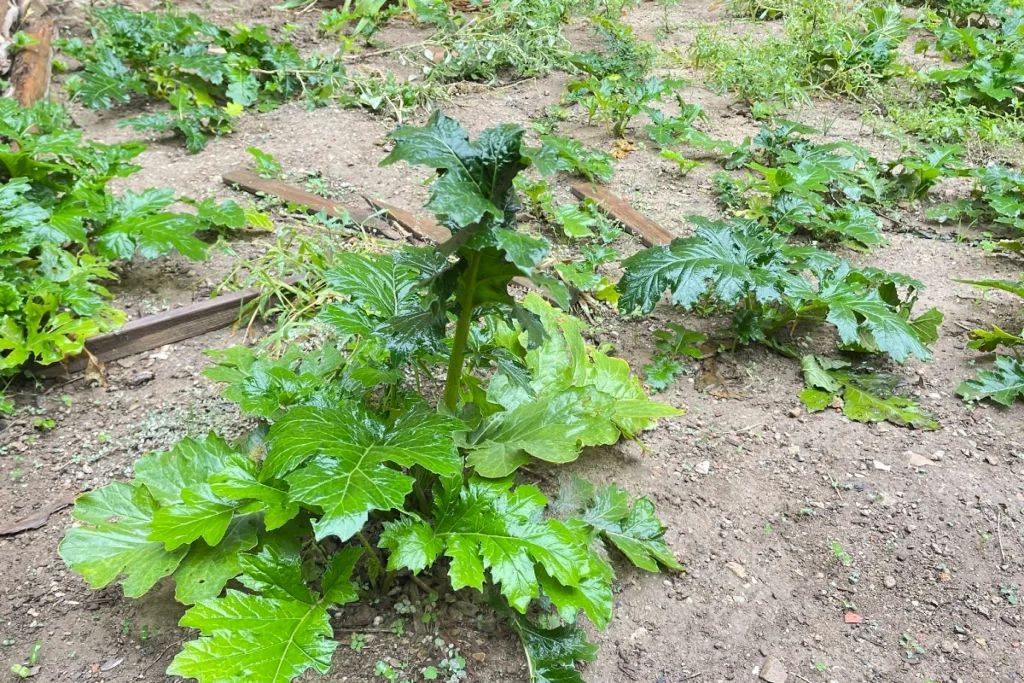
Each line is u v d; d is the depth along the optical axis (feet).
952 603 9.18
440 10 25.18
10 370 10.98
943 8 30.42
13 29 20.29
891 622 8.92
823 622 8.87
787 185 15.72
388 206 16.02
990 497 10.43
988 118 22.03
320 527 6.49
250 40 21.13
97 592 8.45
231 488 7.32
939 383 12.67
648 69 23.98
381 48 24.57
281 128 19.44
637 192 17.76
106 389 11.34
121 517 8.14
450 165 6.78
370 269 9.29
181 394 11.27
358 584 8.51
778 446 11.23
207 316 12.52
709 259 12.12
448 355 8.98
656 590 9.05
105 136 18.30
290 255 13.62
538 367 10.34
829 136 21.07
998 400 12.03
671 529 9.78
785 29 26.16
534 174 17.95
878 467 10.85
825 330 13.74
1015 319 14.15
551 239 15.61
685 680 8.12
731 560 9.48
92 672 7.63
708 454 11.00
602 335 13.32
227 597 7.00
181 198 14.11
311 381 8.75
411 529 7.57
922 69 25.64
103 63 19.40
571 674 7.65
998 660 8.56
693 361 12.95
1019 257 16.06
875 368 12.91
